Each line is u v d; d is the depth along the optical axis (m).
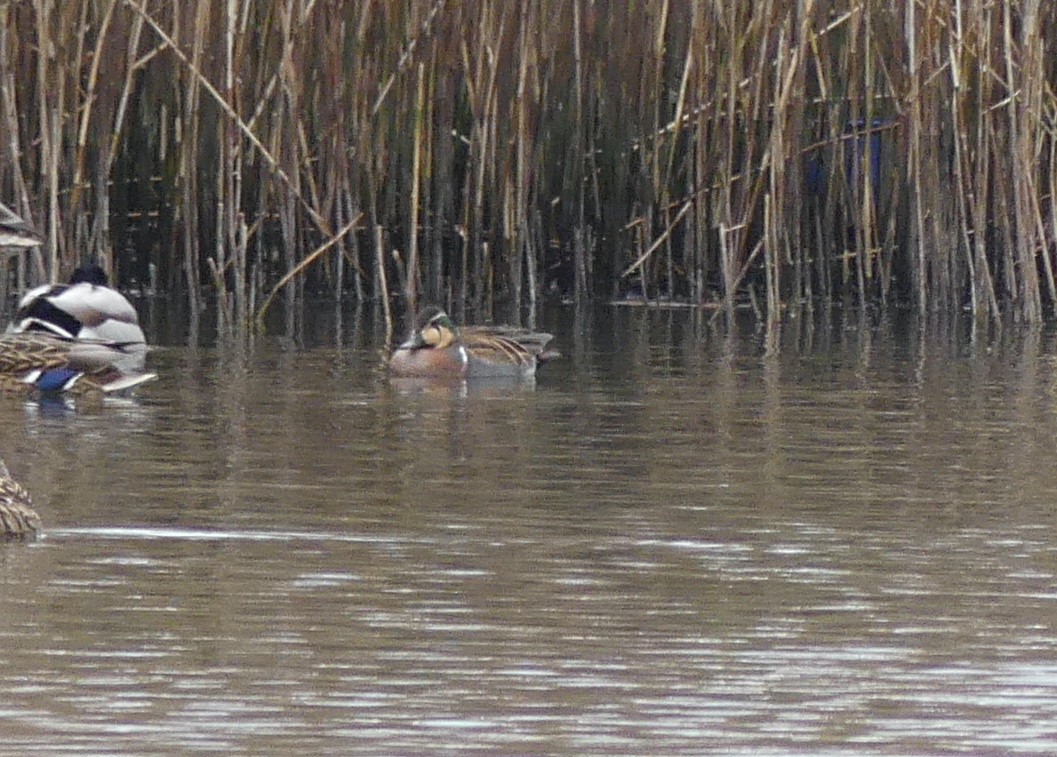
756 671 14.26
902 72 38.25
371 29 37.75
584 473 21.47
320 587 16.36
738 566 17.30
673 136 37.97
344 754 12.42
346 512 19.23
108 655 14.37
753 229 39.84
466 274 38.03
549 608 15.83
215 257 38.78
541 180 39.66
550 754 12.49
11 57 34.94
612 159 39.62
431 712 13.27
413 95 37.88
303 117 37.84
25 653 14.37
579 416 25.55
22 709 13.15
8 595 15.90
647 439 23.75
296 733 12.79
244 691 13.62
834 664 14.45
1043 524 19.14
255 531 18.34
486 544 18.00
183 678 13.88
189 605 15.71
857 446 23.45
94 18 36.47
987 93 36.53
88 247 36.41
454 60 37.94
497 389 27.98
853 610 15.90
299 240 38.62
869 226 37.91
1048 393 27.98
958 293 37.69
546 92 38.59
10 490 18.03
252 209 38.50
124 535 18.11
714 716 13.27
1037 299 36.78
